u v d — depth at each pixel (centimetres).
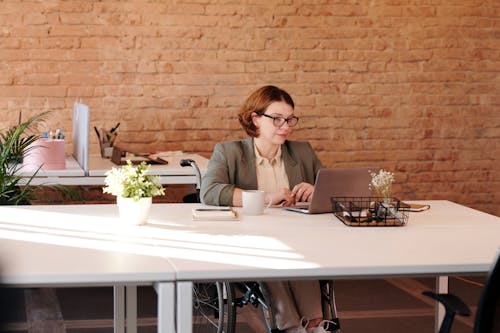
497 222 339
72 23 610
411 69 663
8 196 472
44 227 308
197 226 316
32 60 606
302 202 377
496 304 224
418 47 662
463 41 669
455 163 680
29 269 238
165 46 625
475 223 336
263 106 374
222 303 368
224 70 635
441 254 271
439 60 667
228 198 361
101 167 508
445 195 680
